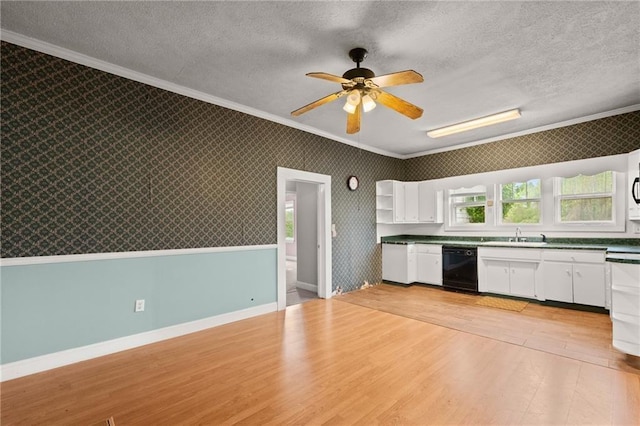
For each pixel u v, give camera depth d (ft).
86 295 9.03
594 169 13.98
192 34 8.06
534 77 10.36
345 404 6.68
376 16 7.30
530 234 16.06
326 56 9.10
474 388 7.26
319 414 6.35
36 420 6.20
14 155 8.00
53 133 8.56
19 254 8.03
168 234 10.69
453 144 18.88
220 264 12.07
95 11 7.16
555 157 15.17
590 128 14.11
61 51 8.67
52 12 7.18
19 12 7.15
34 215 8.25
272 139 13.97
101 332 9.26
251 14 7.27
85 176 9.07
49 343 8.40
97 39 8.28
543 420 6.06
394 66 9.62
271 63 9.51
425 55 8.99
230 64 9.57
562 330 10.98
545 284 14.12
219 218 12.05
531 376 7.77
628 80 10.57
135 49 8.77
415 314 13.17
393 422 6.07
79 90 9.00
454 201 19.33
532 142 15.96
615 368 8.12
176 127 10.95
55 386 7.48
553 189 15.23
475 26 7.67
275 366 8.46
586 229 14.35
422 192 20.12
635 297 8.30
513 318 12.42
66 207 8.75
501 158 17.07
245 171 12.94
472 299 15.51
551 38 8.16
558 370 8.06
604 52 8.82
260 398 6.94
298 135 15.08
